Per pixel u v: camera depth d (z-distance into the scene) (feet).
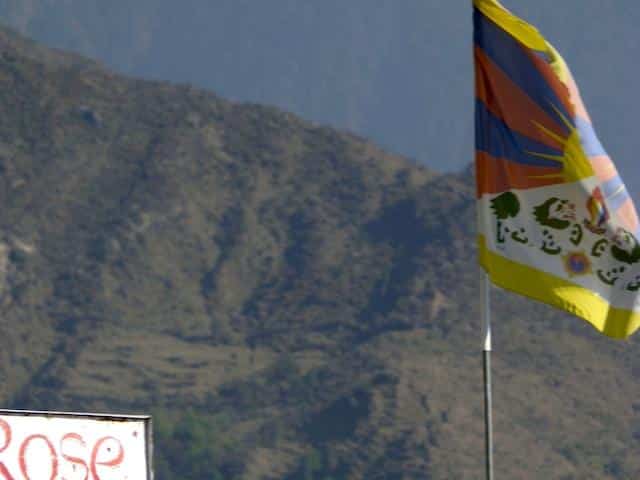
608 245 169.58
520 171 171.01
